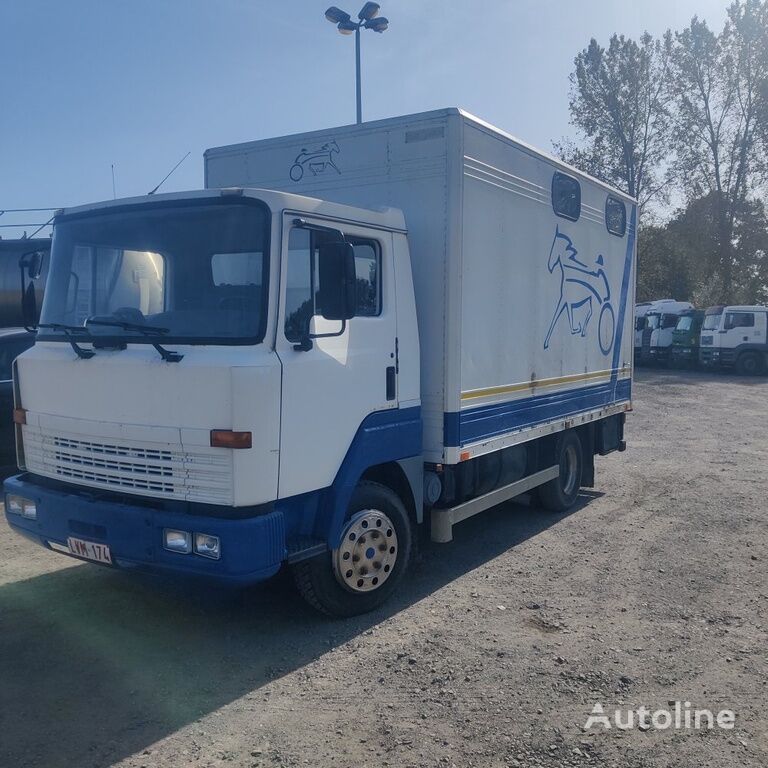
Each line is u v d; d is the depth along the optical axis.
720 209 41.88
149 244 4.77
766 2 39.00
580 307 8.06
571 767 3.53
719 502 8.81
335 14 16.67
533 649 4.77
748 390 23.16
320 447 4.70
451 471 6.02
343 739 3.74
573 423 7.99
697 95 41.25
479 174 5.93
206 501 4.30
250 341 4.34
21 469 5.27
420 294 5.75
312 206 4.68
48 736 3.74
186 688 4.25
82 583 5.86
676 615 5.36
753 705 4.11
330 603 5.07
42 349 5.05
